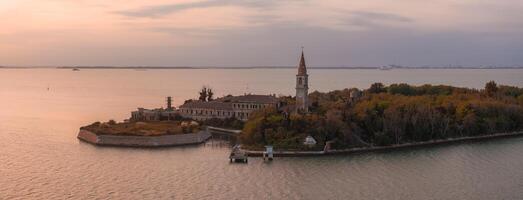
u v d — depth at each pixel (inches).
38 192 6446.9
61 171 7593.5
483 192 6697.8
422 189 6855.3
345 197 6486.2
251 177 7460.6
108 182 7003.0
